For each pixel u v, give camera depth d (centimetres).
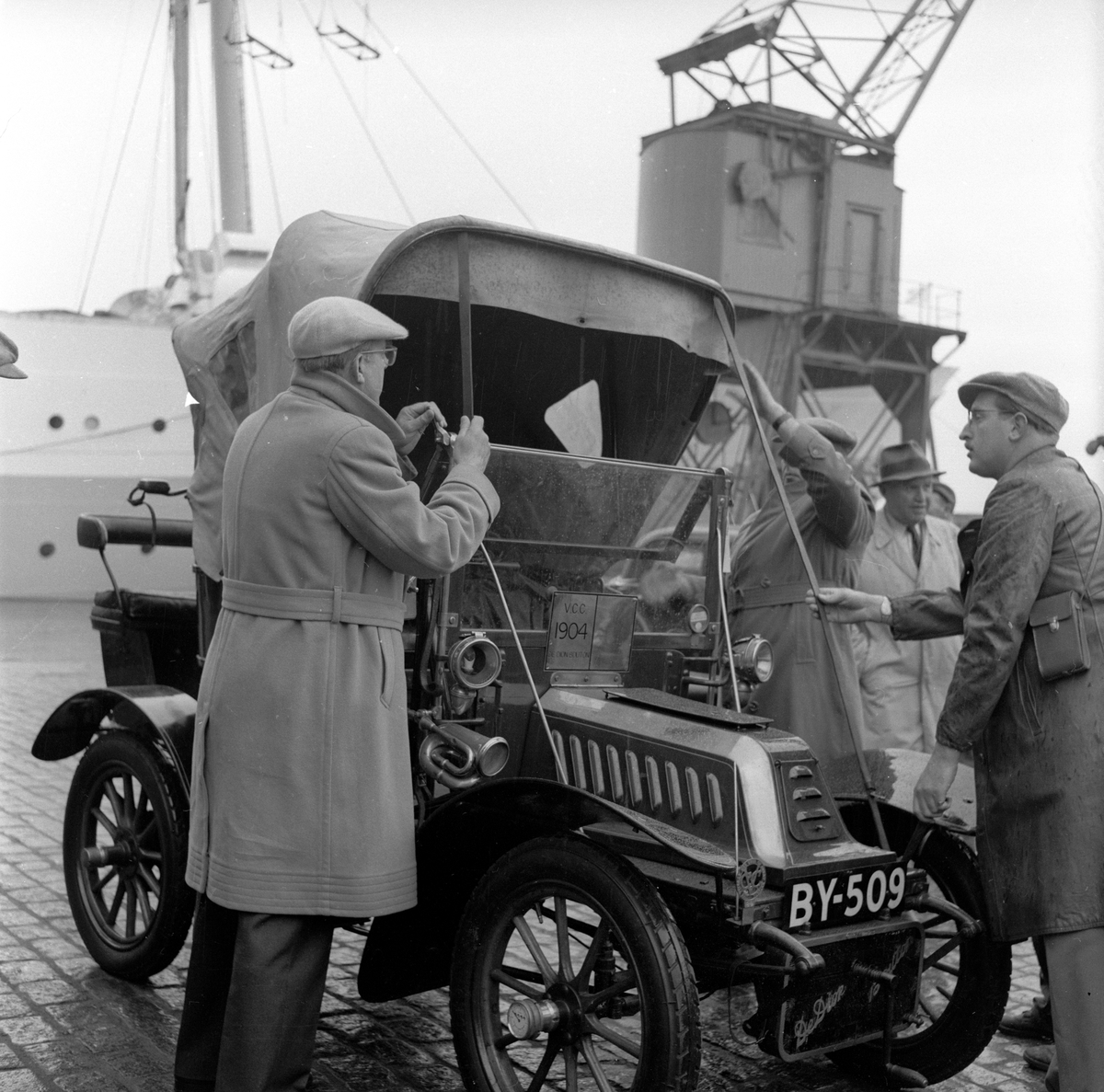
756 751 283
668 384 397
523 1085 317
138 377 1855
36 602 1870
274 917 262
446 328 382
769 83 2261
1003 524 281
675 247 2198
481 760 282
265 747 263
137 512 1886
